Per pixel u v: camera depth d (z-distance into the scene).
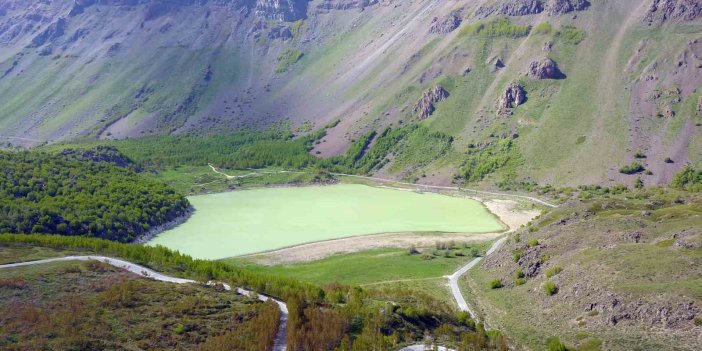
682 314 94.62
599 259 120.38
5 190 197.50
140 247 141.88
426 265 162.75
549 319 110.81
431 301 122.56
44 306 98.12
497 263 148.88
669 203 166.12
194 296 108.75
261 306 106.06
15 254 128.25
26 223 176.00
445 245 183.75
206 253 184.12
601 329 100.38
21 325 90.88
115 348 87.19
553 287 119.81
